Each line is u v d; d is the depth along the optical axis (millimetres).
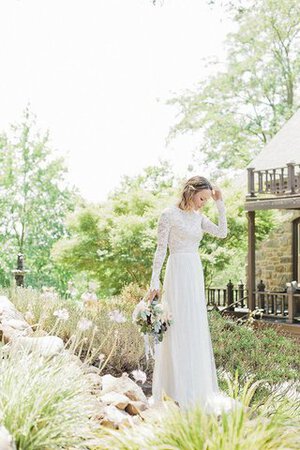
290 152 19359
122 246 17672
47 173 24906
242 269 27859
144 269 18281
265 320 16297
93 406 4613
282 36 31203
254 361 8062
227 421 4020
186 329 5547
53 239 24484
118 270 18641
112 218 18875
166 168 29641
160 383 5648
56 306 8188
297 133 20234
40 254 24141
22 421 4074
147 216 18062
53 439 4098
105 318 8172
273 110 32219
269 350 9492
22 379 4375
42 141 24969
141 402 5207
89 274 20000
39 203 24688
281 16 30750
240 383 6695
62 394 4375
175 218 5609
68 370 4742
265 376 7129
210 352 5793
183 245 5637
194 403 4875
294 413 5184
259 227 19000
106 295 20047
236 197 18656
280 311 17828
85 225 18781
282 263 20953
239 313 17688
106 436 4117
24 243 24344
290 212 20344
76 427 4238
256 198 17266
